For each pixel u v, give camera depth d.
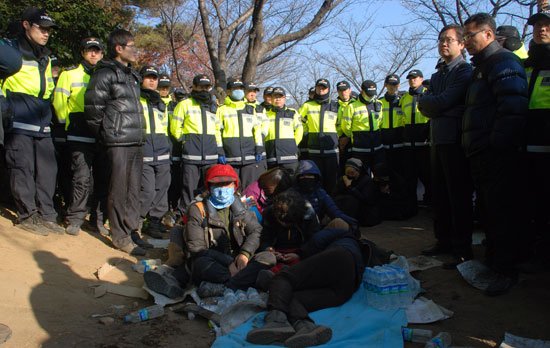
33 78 4.77
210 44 9.76
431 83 4.79
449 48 4.55
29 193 4.80
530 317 3.40
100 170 5.59
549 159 3.93
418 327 3.37
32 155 4.84
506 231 3.89
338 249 3.65
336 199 6.95
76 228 5.14
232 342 2.99
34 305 3.36
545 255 4.38
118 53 5.00
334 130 7.99
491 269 4.13
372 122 7.93
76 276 4.09
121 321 3.43
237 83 7.14
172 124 6.64
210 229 4.17
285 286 3.28
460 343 3.11
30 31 4.69
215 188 4.17
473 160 4.07
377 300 3.54
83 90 5.30
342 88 8.31
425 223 7.11
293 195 4.16
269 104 7.88
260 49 9.45
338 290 3.60
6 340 2.87
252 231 4.25
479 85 4.00
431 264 4.70
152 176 6.23
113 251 5.00
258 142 7.30
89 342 3.02
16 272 3.75
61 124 5.61
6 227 4.67
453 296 3.91
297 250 4.09
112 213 5.03
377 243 5.88
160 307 3.57
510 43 5.18
